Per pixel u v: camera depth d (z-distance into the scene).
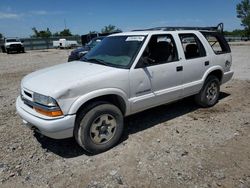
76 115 3.60
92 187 3.09
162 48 4.60
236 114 5.38
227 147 3.95
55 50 36.66
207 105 5.76
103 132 3.87
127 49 4.39
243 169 3.36
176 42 4.84
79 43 47.28
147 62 4.29
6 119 5.36
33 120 3.54
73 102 3.49
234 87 7.86
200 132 4.52
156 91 4.46
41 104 3.52
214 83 5.74
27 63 17.77
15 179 3.29
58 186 3.13
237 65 13.27
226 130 4.58
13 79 10.60
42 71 4.36
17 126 4.96
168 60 4.67
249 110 5.61
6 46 31.20
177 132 4.52
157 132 4.55
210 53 5.51
